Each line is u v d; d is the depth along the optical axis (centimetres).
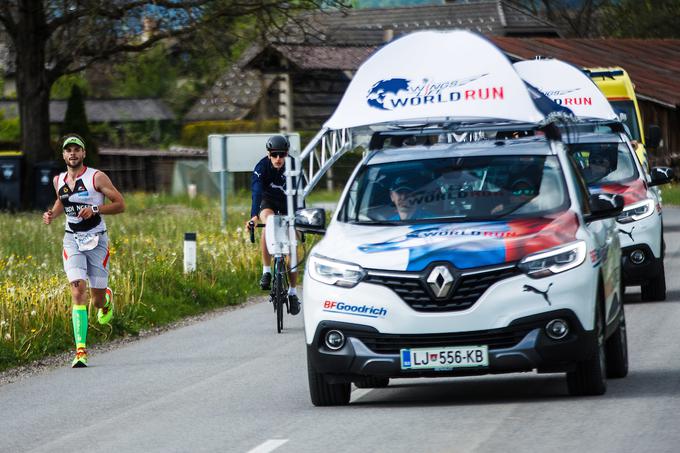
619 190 3850
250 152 6644
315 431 2003
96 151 13725
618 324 2412
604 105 4384
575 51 13612
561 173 2380
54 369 3022
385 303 2114
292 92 14400
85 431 2156
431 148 2519
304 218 2416
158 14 9556
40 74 10475
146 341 3466
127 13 9425
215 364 2916
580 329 2097
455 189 2364
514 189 2342
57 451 1984
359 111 2588
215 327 3691
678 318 3359
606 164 4028
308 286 2200
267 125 15350
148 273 4278
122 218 8212
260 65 14225
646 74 13125
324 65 14262
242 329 3600
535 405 2136
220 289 4397
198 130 16862
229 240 5356
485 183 2366
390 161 2478
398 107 2559
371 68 2605
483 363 2086
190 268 4541
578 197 2350
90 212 3005
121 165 14838
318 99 14675
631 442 1775
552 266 2106
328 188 13962
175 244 5491
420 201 2350
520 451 1745
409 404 2247
